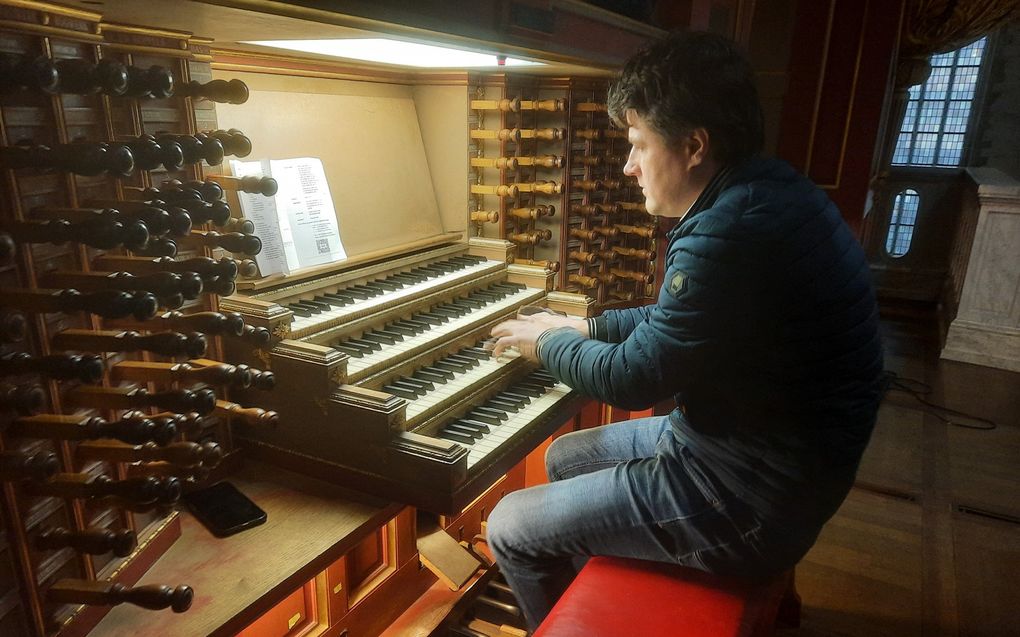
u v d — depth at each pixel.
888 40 3.23
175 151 0.86
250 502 1.28
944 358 4.64
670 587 1.25
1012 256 4.38
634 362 1.17
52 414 0.86
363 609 1.72
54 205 0.87
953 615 2.11
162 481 0.84
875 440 3.35
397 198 2.08
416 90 2.23
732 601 1.21
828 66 3.39
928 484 2.93
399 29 1.12
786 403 1.14
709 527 1.21
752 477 1.18
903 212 6.50
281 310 1.38
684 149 1.19
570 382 1.32
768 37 3.43
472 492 1.34
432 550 1.91
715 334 1.09
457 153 2.21
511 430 1.55
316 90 1.86
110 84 0.77
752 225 1.06
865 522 2.62
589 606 1.19
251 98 1.66
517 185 2.21
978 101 7.20
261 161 1.59
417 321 1.78
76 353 0.90
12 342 0.76
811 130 3.46
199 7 0.88
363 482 1.34
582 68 2.06
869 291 1.17
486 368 1.72
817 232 1.09
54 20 0.82
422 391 1.53
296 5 0.90
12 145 0.78
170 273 0.84
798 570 2.32
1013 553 2.43
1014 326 4.43
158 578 1.08
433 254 2.14
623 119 1.30
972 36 5.14
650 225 2.72
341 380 1.35
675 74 1.14
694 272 1.09
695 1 2.42
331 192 1.83
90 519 0.94
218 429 1.37
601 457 1.60
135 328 0.99
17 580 0.81
